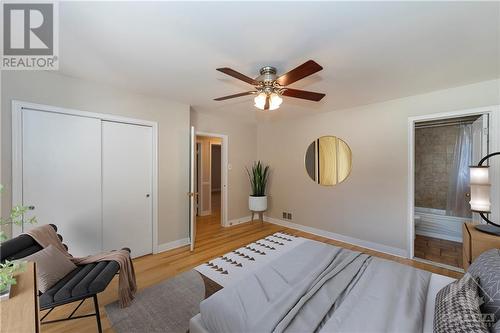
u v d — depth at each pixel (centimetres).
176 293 213
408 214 292
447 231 369
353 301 122
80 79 240
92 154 253
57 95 227
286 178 446
